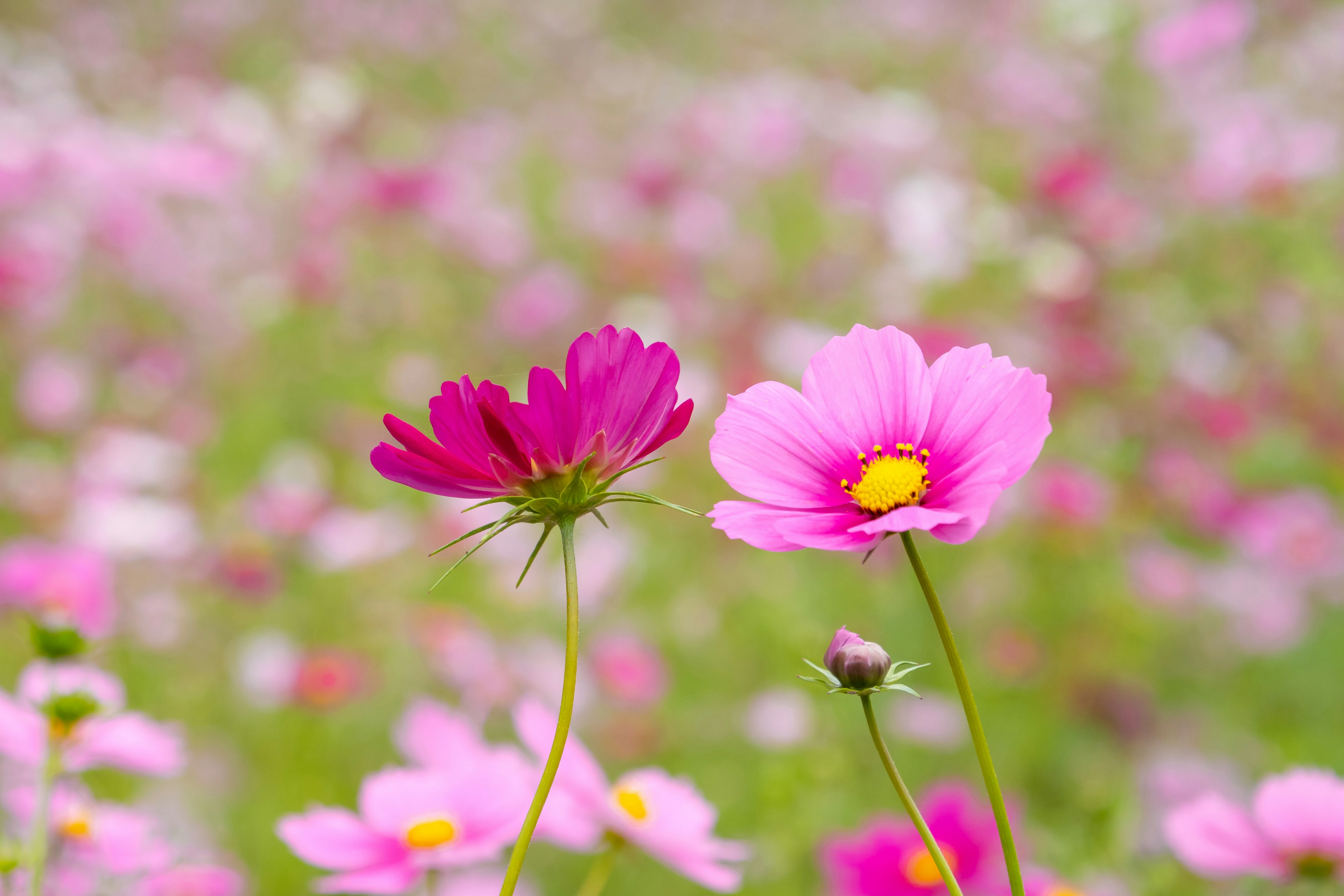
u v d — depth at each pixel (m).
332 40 4.99
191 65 4.71
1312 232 3.13
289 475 2.63
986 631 2.23
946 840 1.27
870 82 4.59
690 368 2.64
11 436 2.86
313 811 1.04
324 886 1.00
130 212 3.27
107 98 4.30
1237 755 1.93
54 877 1.01
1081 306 2.84
